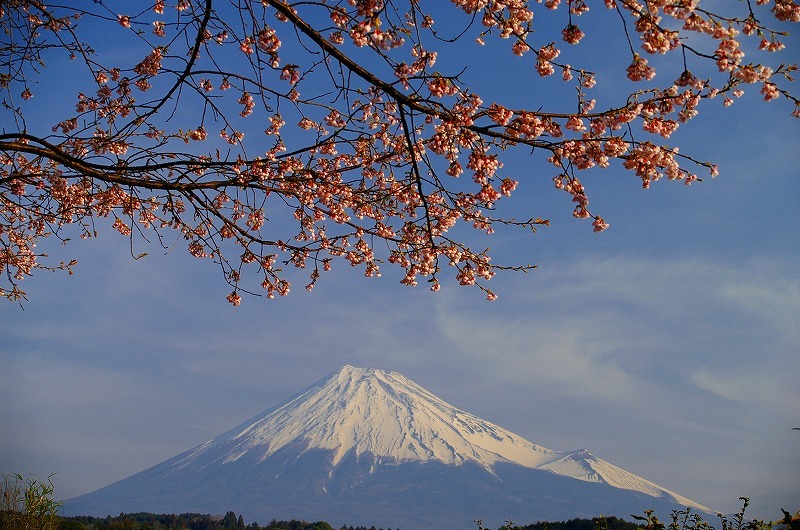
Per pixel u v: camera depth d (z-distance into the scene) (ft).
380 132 26.37
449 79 19.80
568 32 19.17
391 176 28.81
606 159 20.21
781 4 17.40
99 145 27.17
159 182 24.13
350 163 28.07
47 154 22.09
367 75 19.53
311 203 26.86
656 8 18.29
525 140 19.95
